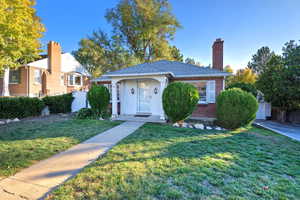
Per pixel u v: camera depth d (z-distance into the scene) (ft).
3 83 50.06
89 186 9.02
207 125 28.35
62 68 67.62
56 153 14.12
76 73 72.95
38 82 57.47
